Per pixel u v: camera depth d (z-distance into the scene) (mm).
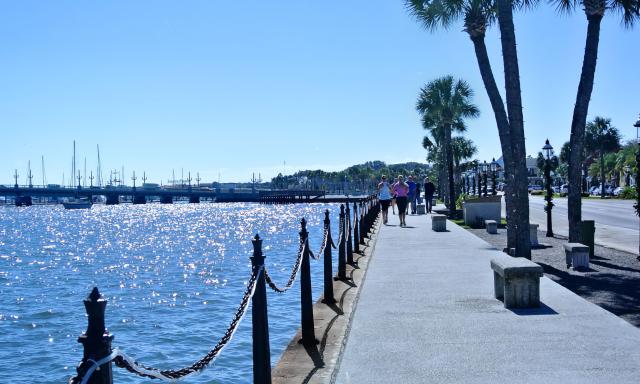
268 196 175750
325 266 10320
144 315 19984
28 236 78875
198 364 4184
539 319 8117
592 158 126875
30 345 16875
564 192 80875
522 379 5723
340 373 6066
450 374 5945
